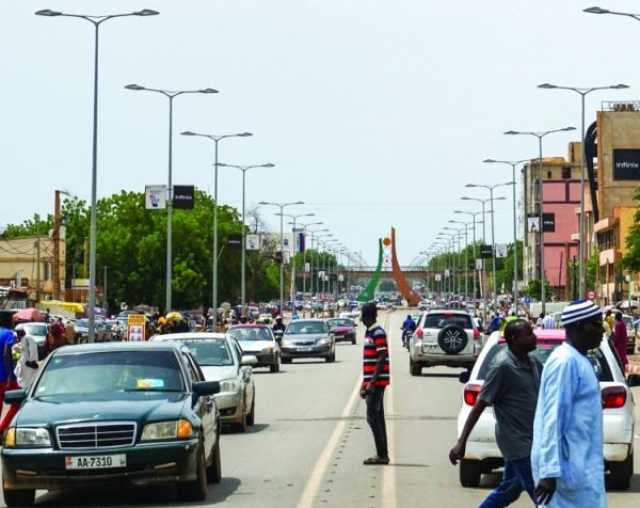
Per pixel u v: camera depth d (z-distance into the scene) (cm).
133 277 17075
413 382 6075
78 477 2058
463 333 6456
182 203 9625
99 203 18300
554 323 5756
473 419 1658
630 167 18688
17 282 15450
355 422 3909
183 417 2120
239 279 17875
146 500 2214
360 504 2128
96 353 2316
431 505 2114
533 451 1170
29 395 2236
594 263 18400
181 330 7156
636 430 3600
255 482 2448
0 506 2125
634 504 2125
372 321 2736
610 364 2316
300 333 8744
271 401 4869
